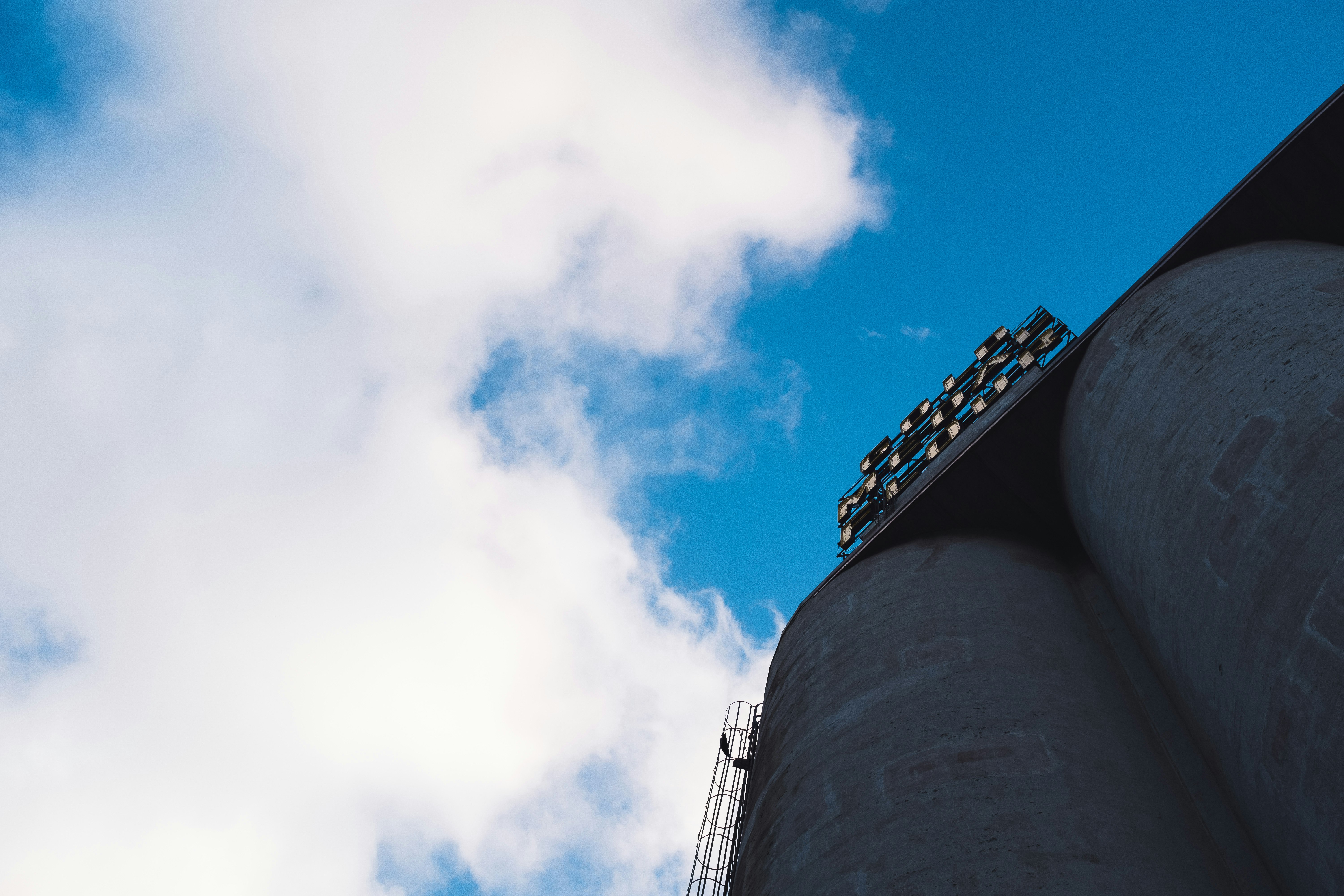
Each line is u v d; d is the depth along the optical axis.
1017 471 18.73
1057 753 11.77
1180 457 11.52
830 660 16.06
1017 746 11.88
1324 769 8.08
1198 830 11.48
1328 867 8.10
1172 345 13.31
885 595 16.91
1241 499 10.02
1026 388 20.83
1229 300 13.07
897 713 13.30
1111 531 13.41
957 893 9.95
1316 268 12.56
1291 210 17.33
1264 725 8.98
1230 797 10.71
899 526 19.89
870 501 25.64
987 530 19.28
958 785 11.43
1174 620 11.16
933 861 10.46
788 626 20.31
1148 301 15.30
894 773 12.12
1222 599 9.95
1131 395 13.59
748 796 15.89
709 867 17.23
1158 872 10.17
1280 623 8.88
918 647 14.72
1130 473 12.70
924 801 11.38
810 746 14.04
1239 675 9.50
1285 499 9.39
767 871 12.41
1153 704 13.73
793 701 16.02
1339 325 10.63
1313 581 8.62
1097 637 15.52
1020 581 16.47
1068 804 10.89
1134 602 12.91
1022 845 10.30
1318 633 8.37
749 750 20.59
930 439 26.17
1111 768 11.74
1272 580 9.16
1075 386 16.09
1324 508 8.88
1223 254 15.85
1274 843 9.23
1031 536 19.27
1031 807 10.84
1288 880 9.30
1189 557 10.73
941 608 15.67
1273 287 12.62
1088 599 16.75
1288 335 11.20
